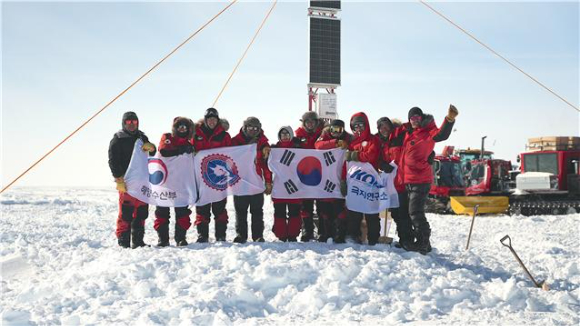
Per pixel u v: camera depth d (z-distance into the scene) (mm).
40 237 9094
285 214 7410
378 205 7004
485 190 17938
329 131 7410
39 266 6680
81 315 4336
